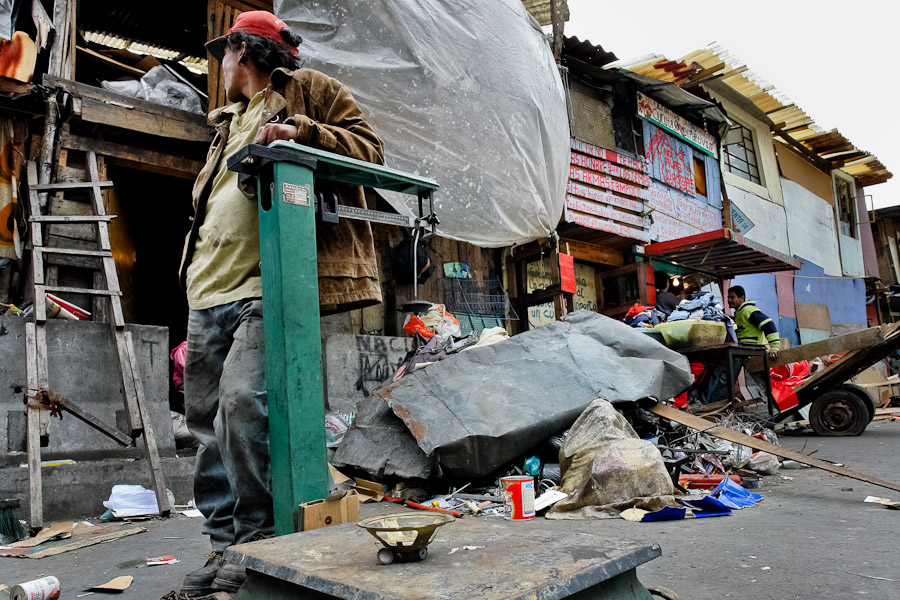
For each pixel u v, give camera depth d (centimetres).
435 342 524
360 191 213
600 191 990
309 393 172
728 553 243
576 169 955
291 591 116
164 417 467
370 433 440
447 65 612
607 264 1077
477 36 638
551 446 383
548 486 367
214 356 208
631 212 1041
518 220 682
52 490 381
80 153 543
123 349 435
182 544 303
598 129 1047
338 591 102
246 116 207
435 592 95
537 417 386
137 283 746
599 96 1062
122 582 226
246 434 181
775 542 259
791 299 1555
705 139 1297
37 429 367
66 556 288
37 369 389
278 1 605
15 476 376
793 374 798
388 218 204
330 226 200
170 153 591
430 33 608
